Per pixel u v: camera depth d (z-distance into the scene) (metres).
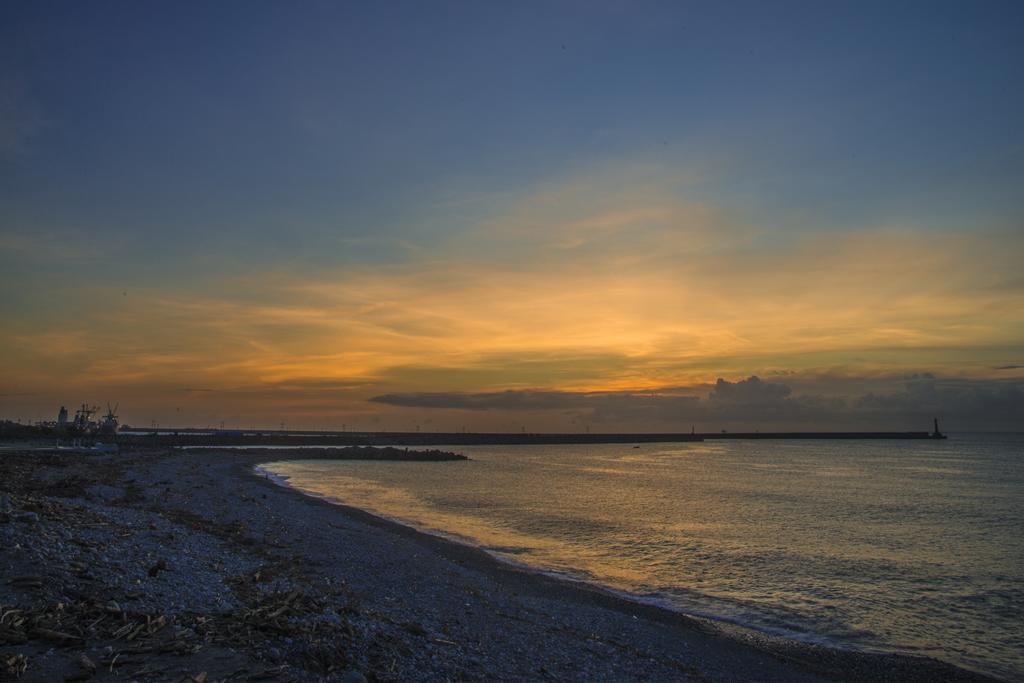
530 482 77.50
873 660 17.45
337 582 20.33
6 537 16.39
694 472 102.88
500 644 15.87
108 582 14.91
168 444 133.38
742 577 27.09
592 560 29.91
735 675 15.86
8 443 97.75
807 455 186.50
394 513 44.81
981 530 42.09
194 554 20.47
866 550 34.09
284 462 111.00
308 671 11.60
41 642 11.37
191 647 11.95
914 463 138.62
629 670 15.34
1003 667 17.17
